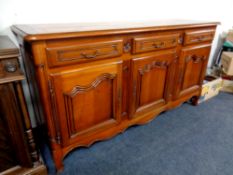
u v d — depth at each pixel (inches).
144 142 54.7
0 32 44.1
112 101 46.4
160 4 66.7
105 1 55.0
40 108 41.6
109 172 44.8
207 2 81.4
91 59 37.5
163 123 63.7
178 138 56.7
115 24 47.8
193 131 60.1
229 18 95.7
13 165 38.9
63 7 49.2
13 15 44.0
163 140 55.7
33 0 44.8
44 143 53.1
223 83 87.4
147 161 48.1
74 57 34.9
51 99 35.6
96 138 48.2
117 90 45.4
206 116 68.6
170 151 51.5
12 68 29.8
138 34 43.1
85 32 33.9
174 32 50.4
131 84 48.0
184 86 64.4
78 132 43.8
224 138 57.2
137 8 61.9
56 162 42.6
